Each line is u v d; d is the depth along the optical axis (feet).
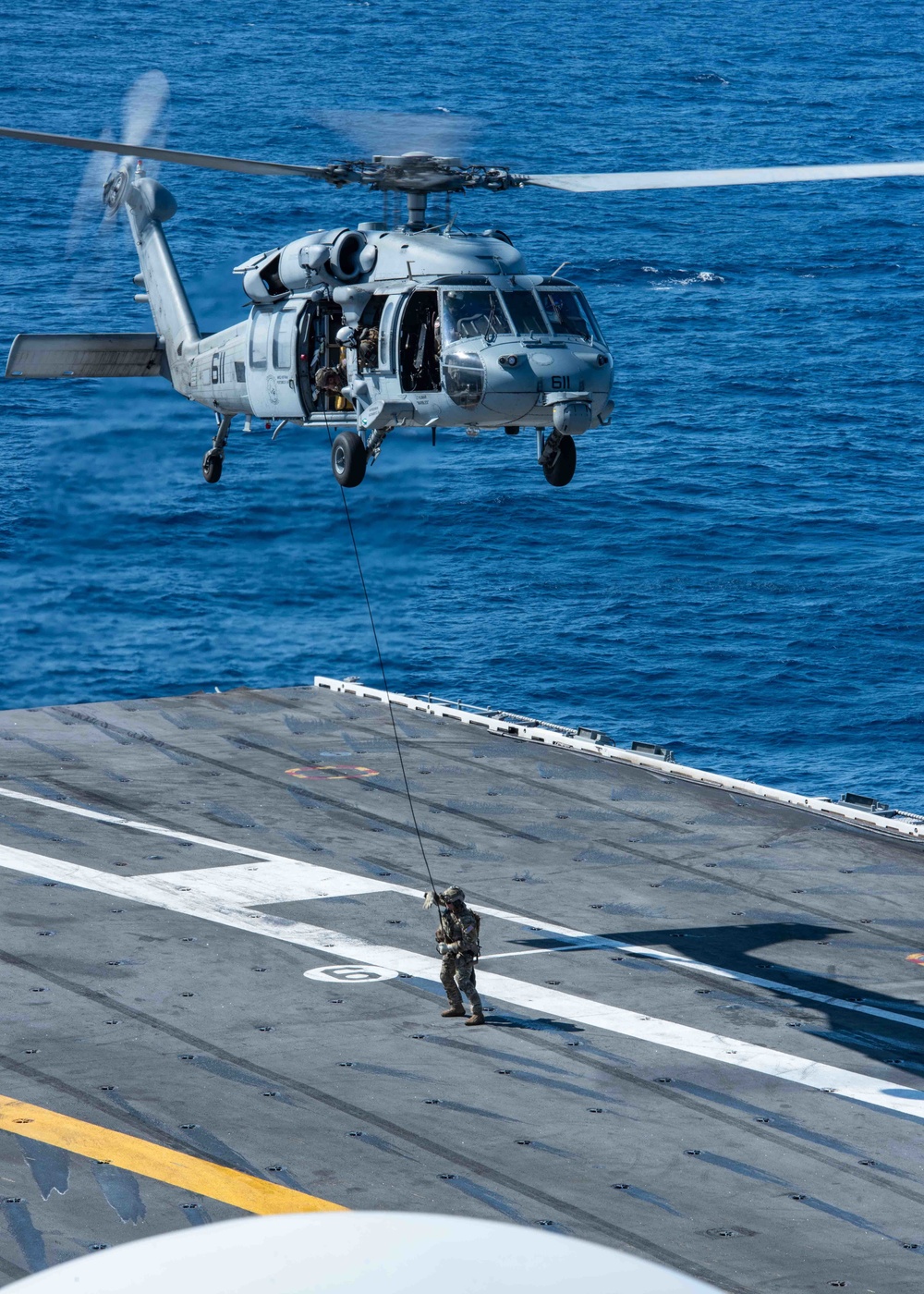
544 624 558.56
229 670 533.14
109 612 576.20
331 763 308.81
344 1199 159.33
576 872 259.80
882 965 229.66
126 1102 178.81
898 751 462.19
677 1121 181.27
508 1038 201.46
